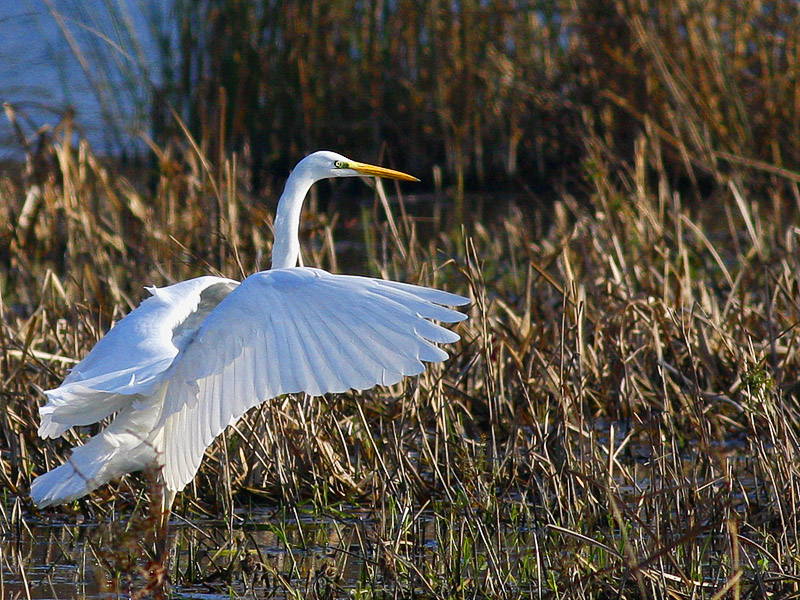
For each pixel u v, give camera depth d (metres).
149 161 24.03
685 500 7.98
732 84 22.53
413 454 10.20
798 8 23.02
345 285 5.71
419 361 5.38
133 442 7.02
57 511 9.11
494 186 24.55
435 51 24.22
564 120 24.25
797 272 12.23
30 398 10.34
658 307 11.95
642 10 23.11
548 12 24.52
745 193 20.36
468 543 7.87
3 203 18.16
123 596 7.33
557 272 14.88
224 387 5.94
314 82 24.38
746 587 7.20
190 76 23.70
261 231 16.39
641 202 16.41
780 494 7.96
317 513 9.12
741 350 10.23
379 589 7.41
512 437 9.57
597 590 7.11
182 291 7.19
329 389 5.52
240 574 7.77
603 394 11.47
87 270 14.03
